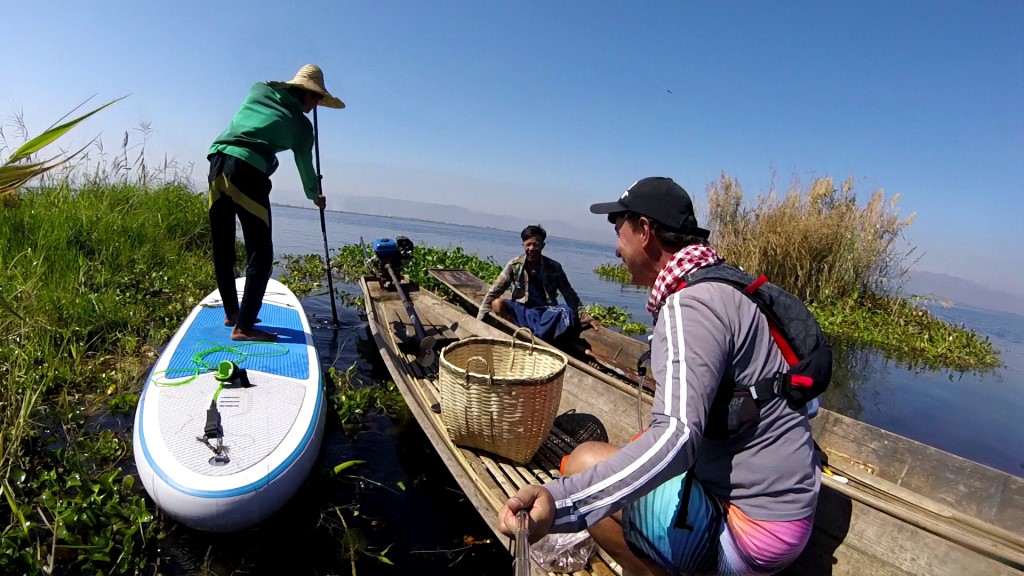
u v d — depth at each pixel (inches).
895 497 100.9
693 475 65.1
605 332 202.7
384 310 232.4
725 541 64.5
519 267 208.5
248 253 153.9
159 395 118.6
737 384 60.6
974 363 313.0
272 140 156.1
